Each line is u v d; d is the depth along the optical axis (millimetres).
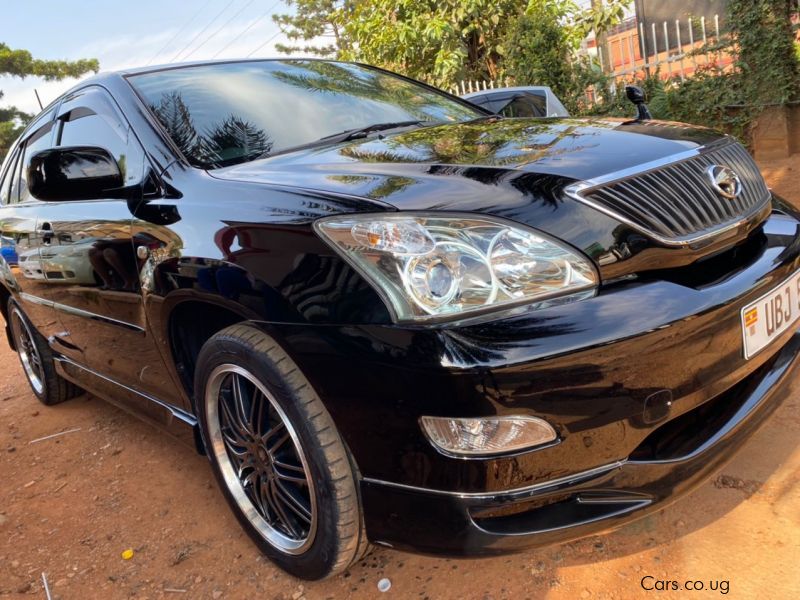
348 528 1960
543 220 1790
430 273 1686
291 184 2119
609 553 2172
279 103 2957
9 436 3932
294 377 1956
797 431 2641
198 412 2457
